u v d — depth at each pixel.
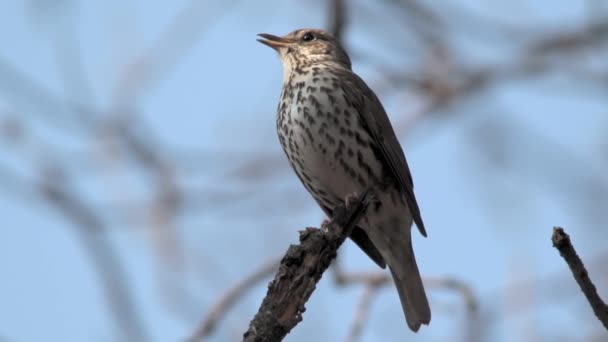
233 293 11.02
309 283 7.49
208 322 10.95
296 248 7.62
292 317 7.34
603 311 6.97
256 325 7.28
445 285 11.80
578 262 6.99
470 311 10.80
